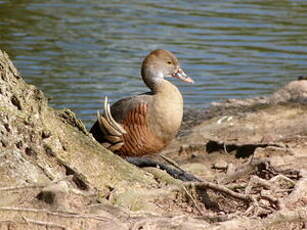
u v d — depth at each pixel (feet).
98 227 25.75
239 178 36.88
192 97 66.33
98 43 82.23
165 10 98.17
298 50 82.07
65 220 25.62
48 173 28.25
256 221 27.25
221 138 51.42
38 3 99.71
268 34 88.07
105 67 73.77
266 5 102.32
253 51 81.41
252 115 55.98
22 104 29.17
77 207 26.68
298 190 30.58
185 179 37.73
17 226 25.29
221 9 99.19
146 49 80.64
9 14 93.15
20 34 84.23
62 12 95.86
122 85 68.44
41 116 29.94
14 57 75.46
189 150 47.32
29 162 27.96
